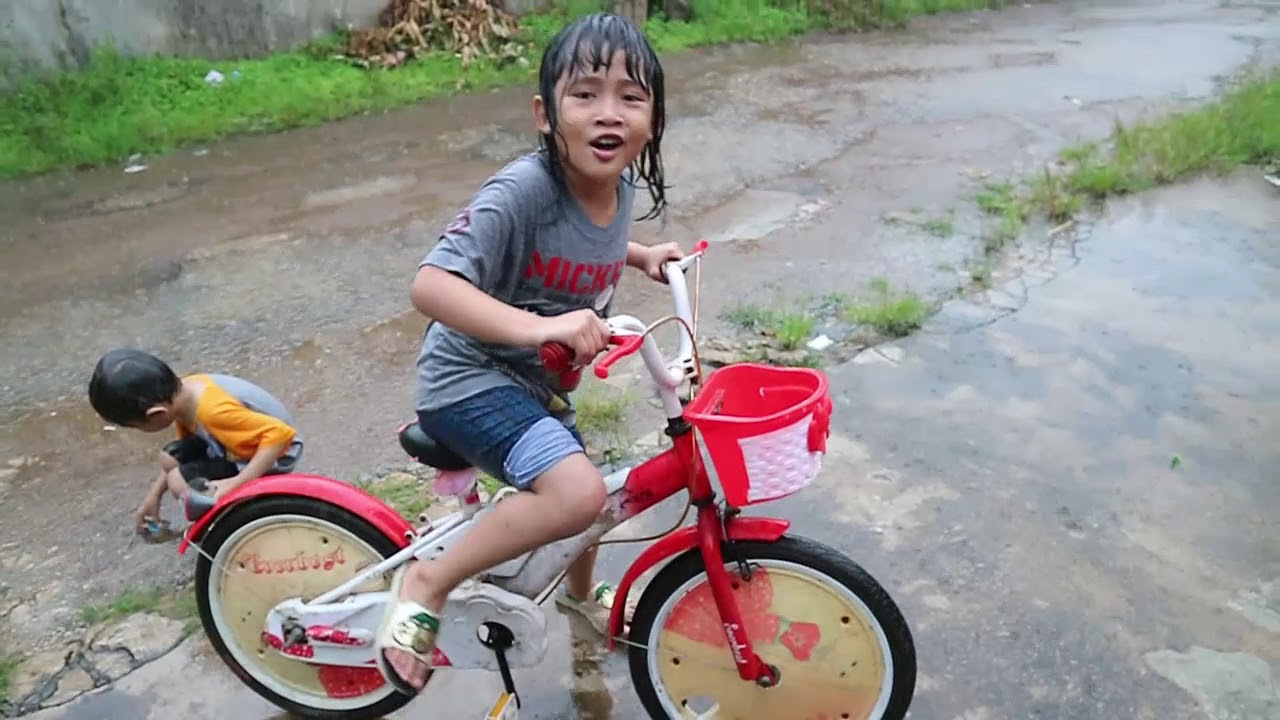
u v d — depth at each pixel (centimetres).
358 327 464
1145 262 507
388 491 339
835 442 365
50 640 281
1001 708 255
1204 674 263
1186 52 991
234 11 865
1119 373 407
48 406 407
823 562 219
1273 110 706
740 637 221
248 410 292
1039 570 302
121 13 812
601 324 186
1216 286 480
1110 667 266
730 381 209
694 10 1095
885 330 443
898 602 290
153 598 297
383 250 550
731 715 238
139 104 779
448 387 209
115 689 265
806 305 468
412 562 231
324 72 873
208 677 270
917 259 517
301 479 241
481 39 937
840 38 1082
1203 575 299
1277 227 545
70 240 579
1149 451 358
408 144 731
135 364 280
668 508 331
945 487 340
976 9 1251
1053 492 337
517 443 205
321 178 666
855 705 230
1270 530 318
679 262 227
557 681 267
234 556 249
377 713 254
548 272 205
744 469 193
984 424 375
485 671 271
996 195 598
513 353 209
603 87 191
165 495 345
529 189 195
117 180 675
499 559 211
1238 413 379
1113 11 1253
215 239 571
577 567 270
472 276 192
